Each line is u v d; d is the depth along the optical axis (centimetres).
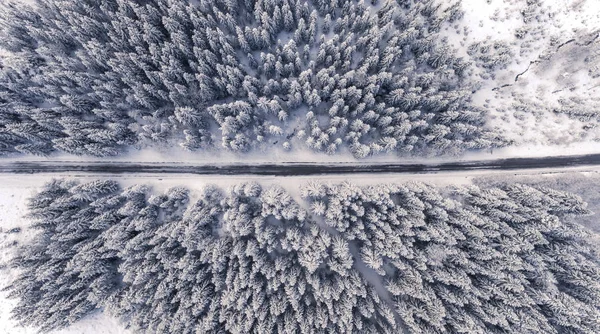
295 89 4216
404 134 4269
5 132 4269
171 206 4359
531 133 4603
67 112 4306
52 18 4378
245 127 4531
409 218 4022
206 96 4397
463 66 4466
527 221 4059
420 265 3894
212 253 4038
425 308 3906
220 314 3834
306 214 4372
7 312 4331
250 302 3916
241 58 4588
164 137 4547
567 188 4438
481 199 4156
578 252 4066
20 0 4581
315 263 3784
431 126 4406
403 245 3888
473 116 4347
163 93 4222
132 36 4097
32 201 4125
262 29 4272
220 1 4294
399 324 4056
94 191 4203
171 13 4112
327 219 4169
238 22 4531
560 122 4594
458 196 4397
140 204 4356
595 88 4581
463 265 3969
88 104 4344
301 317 3841
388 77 4191
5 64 4350
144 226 4072
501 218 4097
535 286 4006
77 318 4122
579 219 4341
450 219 4047
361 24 4366
